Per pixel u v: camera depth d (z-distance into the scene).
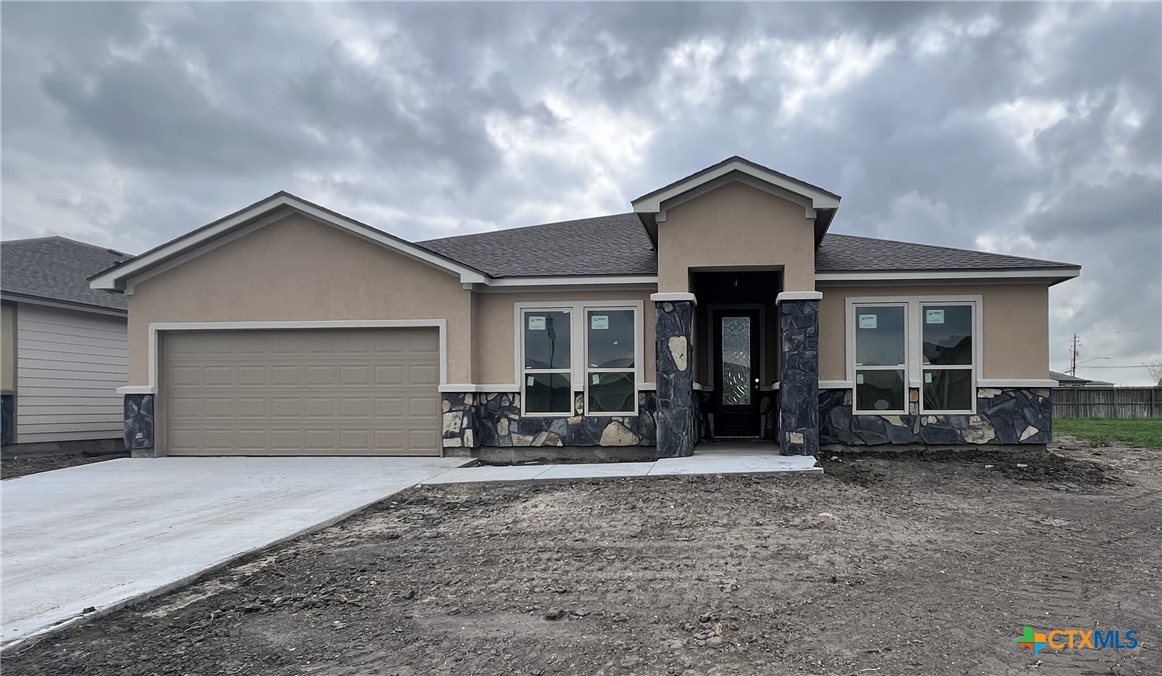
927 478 9.34
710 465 9.94
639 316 11.98
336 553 6.49
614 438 11.89
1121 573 5.49
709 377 13.53
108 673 3.99
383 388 12.19
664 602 4.88
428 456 12.00
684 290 11.25
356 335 12.27
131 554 6.44
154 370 12.43
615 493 8.58
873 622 4.46
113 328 16.31
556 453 12.04
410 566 5.98
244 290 12.34
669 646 4.14
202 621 4.79
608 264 12.38
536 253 13.83
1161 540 6.46
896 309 11.66
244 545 6.68
